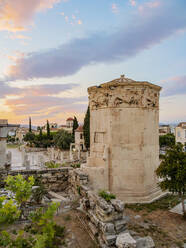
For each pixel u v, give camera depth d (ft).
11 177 35.22
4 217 26.68
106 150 51.26
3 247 24.18
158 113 58.49
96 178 49.80
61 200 47.44
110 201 31.37
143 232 35.14
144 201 49.93
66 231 32.55
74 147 219.61
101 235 28.45
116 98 51.13
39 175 56.75
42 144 279.28
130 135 51.13
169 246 30.71
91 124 58.08
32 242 25.77
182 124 166.71
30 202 44.55
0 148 73.20
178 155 42.14
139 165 51.01
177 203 49.73
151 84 52.90
